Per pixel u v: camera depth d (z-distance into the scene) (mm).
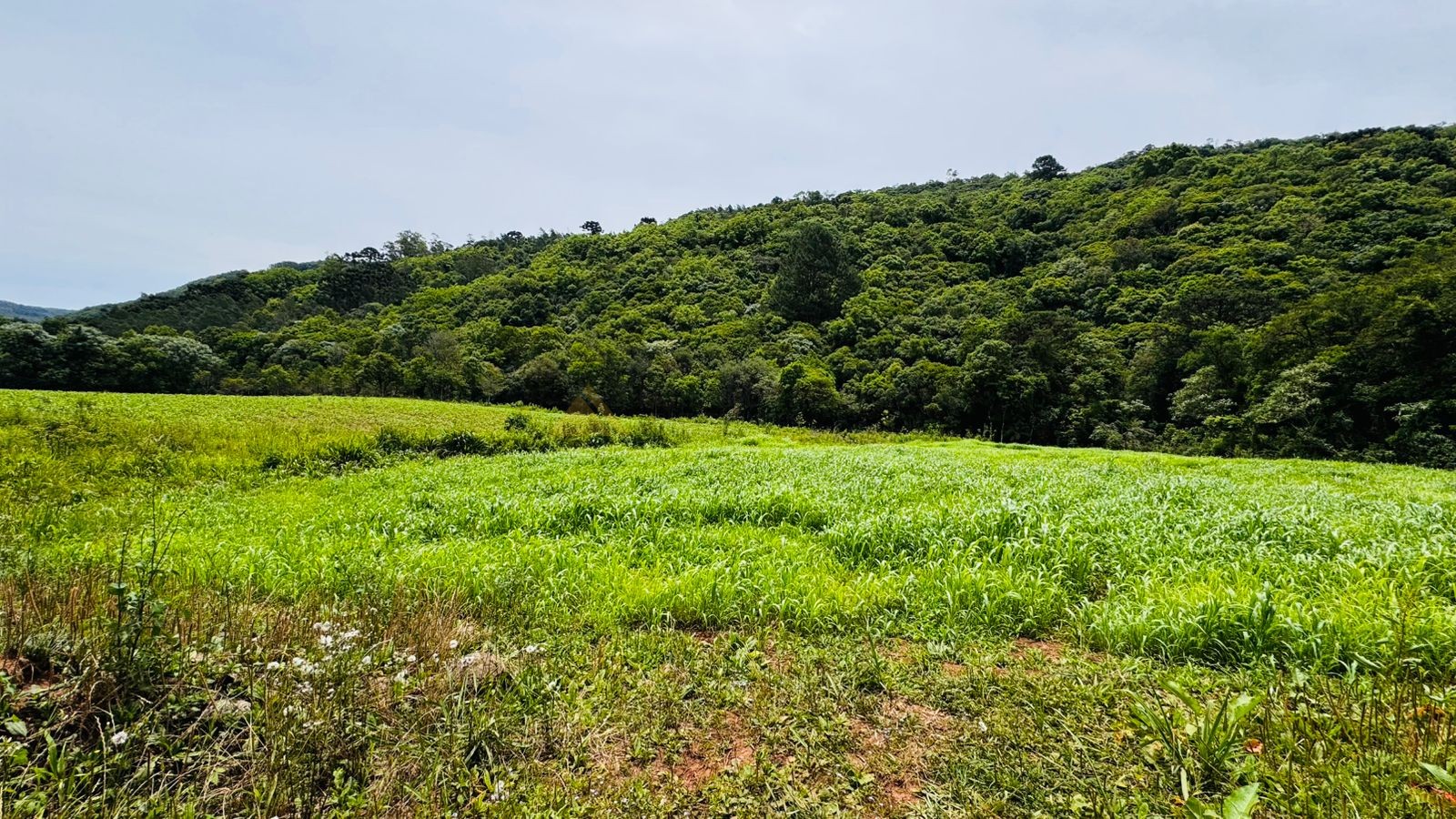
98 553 6027
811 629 4434
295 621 3805
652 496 8688
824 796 2615
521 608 4680
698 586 4973
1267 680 3494
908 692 3463
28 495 9453
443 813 2379
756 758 2842
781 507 8070
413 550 6578
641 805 2518
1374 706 2975
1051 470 13750
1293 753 2689
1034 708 3229
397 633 3793
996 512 6707
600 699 3348
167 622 3395
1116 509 7719
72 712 2543
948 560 5773
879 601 4863
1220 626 3977
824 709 3266
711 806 2564
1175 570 5371
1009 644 4152
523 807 2447
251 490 11672
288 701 2775
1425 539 6000
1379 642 3678
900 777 2746
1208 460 17719
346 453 16125
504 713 3143
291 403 33656
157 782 2379
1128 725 3025
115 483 11141
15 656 2844
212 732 2580
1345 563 5199
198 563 5602
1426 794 2398
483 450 19500
